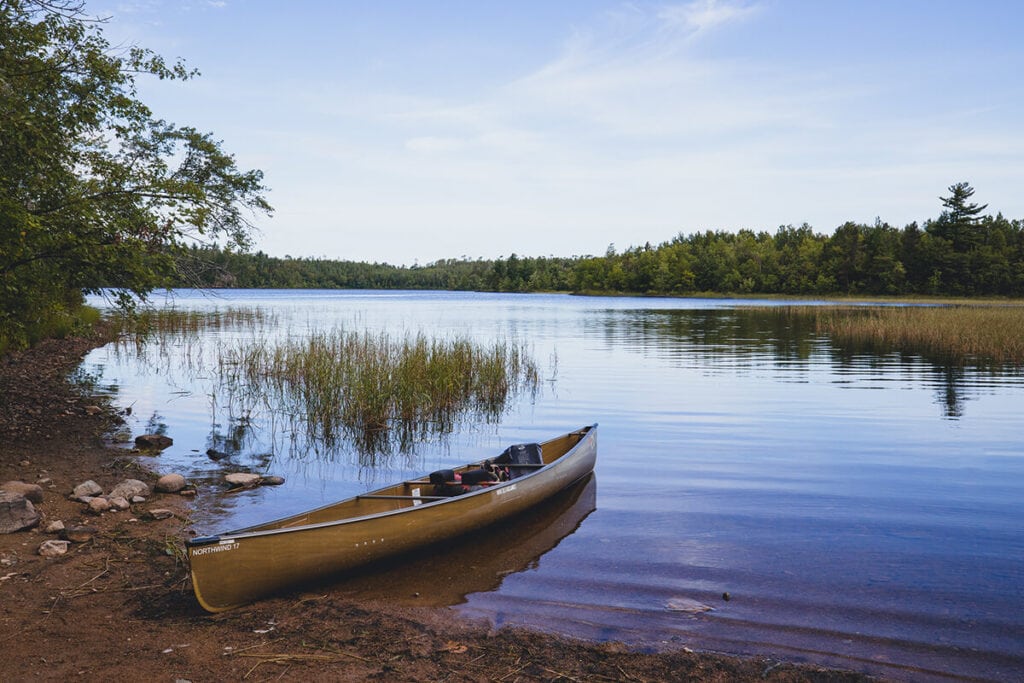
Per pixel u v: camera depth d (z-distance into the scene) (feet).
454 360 54.13
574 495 28.58
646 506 27.04
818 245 407.23
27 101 31.53
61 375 60.44
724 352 86.17
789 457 34.99
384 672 14.47
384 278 625.82
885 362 75.97
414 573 20.33
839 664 15.11
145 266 33.78
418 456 35.55
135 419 43.19
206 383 58.29
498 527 24.39
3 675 13.74
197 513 25.17
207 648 15.31
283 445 37.27
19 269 33.40
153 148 40.06
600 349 89.15
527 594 18.81
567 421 44.55
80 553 20.44
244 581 17.47
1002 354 79.36
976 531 24.14
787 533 23.94
